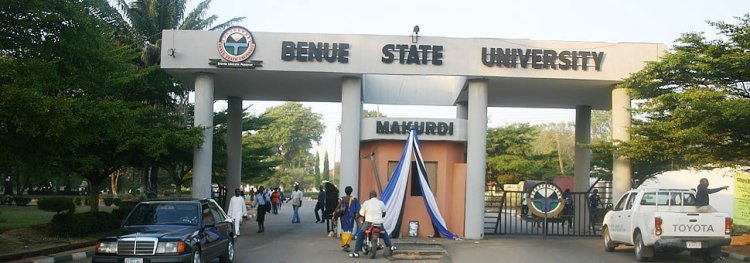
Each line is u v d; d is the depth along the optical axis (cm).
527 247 1866
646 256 1532
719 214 1473
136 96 2328
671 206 1590
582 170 2661
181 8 3897
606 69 2088
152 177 3122
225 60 2044
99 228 1908
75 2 1387
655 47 2097
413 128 2169
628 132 1983
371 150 2234
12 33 1270
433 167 2222
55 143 1315
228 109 2639
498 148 4747
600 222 2780
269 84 2328
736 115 1474
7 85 1144
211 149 2109
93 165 1945
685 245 1460
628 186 2141
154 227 1233
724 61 1588
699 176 2939
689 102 1571
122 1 3678
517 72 2077
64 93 1531
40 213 3316
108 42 2080
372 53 2073
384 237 1606
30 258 1436
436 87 2608
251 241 2009
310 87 2384
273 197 3741
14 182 5922
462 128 2181
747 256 1602
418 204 2189
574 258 1612
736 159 1725
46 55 1306
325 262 1505
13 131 1220
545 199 2180
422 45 2077
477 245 1916
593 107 2739
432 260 1573
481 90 2119
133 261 1127
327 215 2181
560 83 2172
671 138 1777
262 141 4659
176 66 2048
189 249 1161
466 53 2077
